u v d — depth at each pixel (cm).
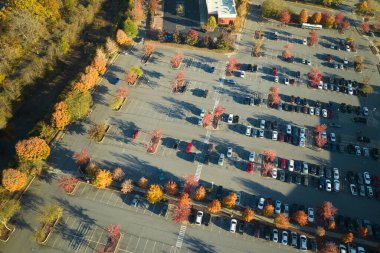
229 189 12194
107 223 11350
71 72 16038
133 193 12031
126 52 16950
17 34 15988
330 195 12088
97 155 13025
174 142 13462
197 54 16938
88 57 16488
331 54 17262
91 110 14412
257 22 18862
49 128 12875
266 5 18650
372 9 19350
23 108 14562
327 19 18275
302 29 18600
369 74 16338
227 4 18762
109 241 10900
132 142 13438
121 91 14325
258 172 12650
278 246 10938
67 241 10938
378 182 12294
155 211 11631
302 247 10812
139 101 14850
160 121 14162
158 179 12406
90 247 10819
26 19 15800
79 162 12225
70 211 11581
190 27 18288
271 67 16488
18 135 13688
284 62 16738
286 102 14988
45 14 16950
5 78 14875
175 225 11325
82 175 12444
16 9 16300
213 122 14088
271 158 12575
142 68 16200
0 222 10638
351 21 19125
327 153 13262
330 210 11019
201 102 14888
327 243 10512
